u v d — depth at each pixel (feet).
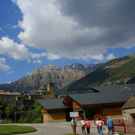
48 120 206.69
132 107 99.76
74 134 88.99
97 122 83.15
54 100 219.82
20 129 109.70
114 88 192.24
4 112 404.57
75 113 89.61
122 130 83.56
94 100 173.47
